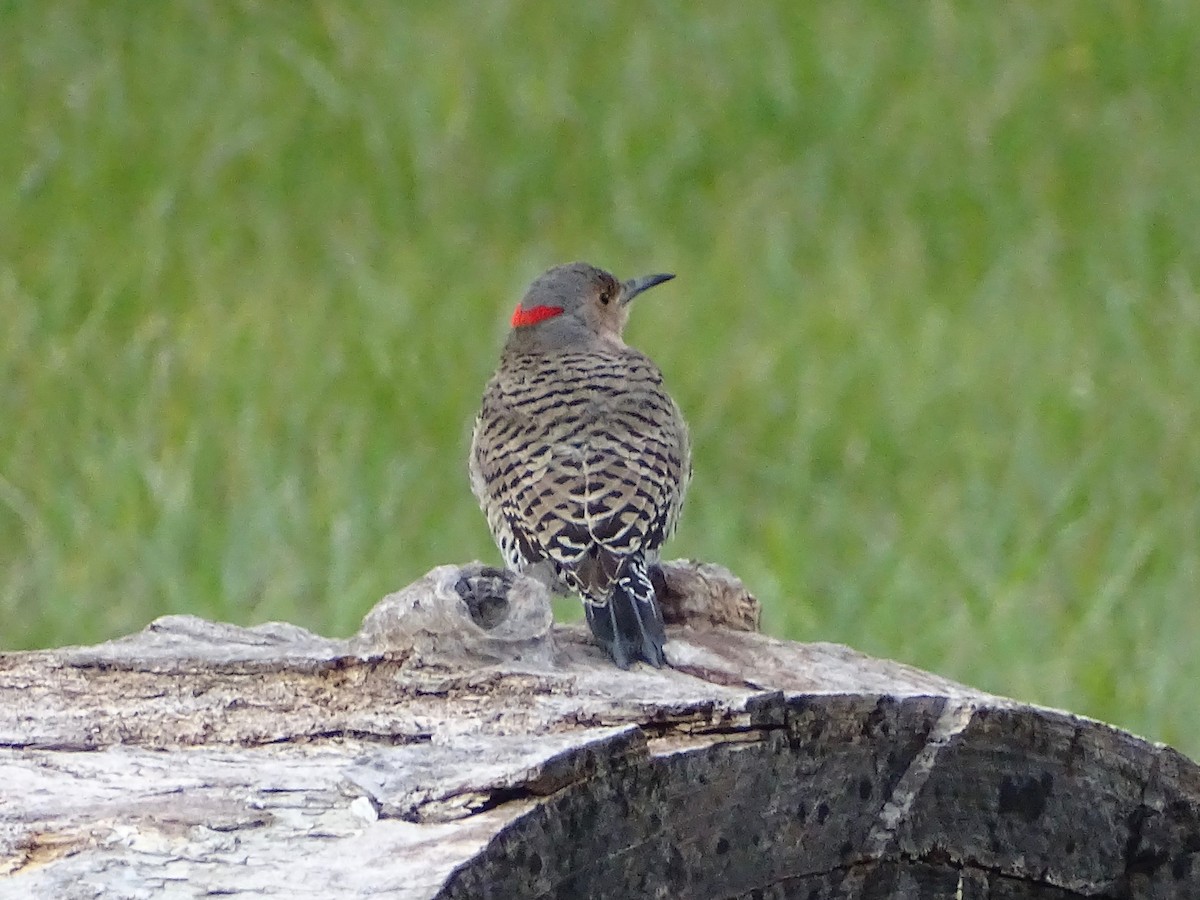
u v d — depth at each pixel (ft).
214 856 18.60
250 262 57.16
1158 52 70.90
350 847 18.63
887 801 21.47
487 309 54.29
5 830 19.12
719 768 20.34
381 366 50.34
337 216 60.44
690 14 73.82
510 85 68.54
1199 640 41.52
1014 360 52.49
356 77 68.69
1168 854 22.40
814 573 44.01
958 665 41.09
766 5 74.54
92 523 44.47
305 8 73.20
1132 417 49.80
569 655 23.84
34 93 67.21
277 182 62.13
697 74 69.72
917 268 57.82
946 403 50.55
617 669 23.08
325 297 55.01
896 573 43.73
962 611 42.34
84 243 57.88
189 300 54.70
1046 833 22.00
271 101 66.95
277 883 18.07
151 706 22.11
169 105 66.64
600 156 64.54
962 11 73.92
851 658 24.17
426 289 55.57
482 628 22.41
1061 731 21.77
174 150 63.82
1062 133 66.03
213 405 48.96
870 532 45.44
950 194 62.13
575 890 19.45
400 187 62.23
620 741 19.49
